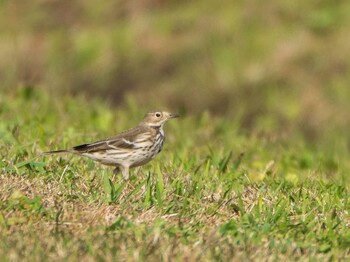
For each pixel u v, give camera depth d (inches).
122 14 1197.1
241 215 390.3
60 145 523.2
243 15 1117.1
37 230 351.9
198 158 538.0
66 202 385.4
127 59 1086.4
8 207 367.6
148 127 468.4
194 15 1138.7
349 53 1040.2
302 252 354.9
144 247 338.6
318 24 1089.4
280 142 695.7
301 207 410.6
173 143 630.5
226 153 578.6
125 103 1038.4
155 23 1138.0
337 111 975.6
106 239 346.6
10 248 328.5
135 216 377.1
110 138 459.5
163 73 1066.7
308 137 950.4
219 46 1076.5
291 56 1043.9
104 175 403.2
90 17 1208.2
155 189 414.6
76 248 334.3
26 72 1096.2
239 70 1035.9
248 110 997.2
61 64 1101.7
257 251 346.9
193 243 351.3
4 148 493.0
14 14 1236.5
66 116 663.8
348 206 421.7
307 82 1015.0
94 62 1091.9
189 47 1083.3
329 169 618.8
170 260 330.3
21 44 1143.0
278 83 1015.6
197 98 1021.8
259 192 430.9
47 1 1250.6
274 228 376.5
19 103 686.5
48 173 426.0
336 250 359.3
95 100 848.9
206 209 394.6
